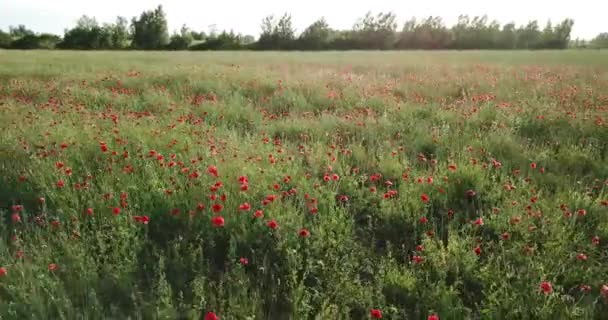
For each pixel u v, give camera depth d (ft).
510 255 11.44
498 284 10.36
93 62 66.80
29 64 59.67
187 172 15.39
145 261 11.35
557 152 20.45
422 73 51.60
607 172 17.01
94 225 11.89
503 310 9.51
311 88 36.73
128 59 77.87
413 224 13.35
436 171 16.93
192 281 10.19
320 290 10.43
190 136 20.31
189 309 9.41
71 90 34.45
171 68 55.11
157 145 19.03
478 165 16.69
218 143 19.15
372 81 41.73
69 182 15.26
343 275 10.44
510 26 245.24
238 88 38.14
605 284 10.38
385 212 13.94
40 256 10.60
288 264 11.05
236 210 13.16
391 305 9.68
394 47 242.37
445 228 13.41
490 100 30.86
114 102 30.91
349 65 64.23
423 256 11.45
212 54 110.93
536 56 98.89
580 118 23.72
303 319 9.13
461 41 245.86
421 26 246.47
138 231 12.07
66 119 22.79
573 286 10.60
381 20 239.09
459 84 40.19
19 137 19.30
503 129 22.22
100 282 10.08
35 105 28.04
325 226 12.62
